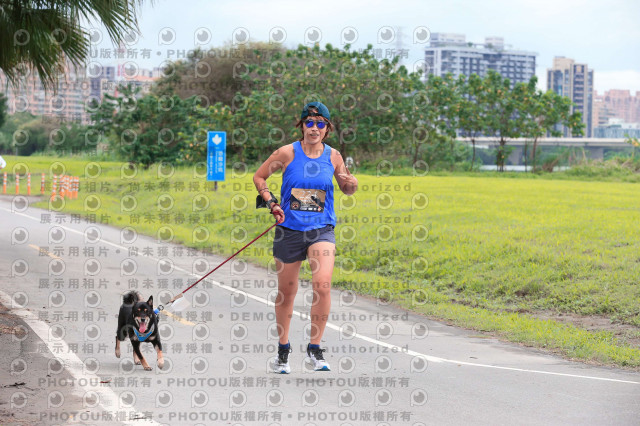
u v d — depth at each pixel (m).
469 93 103.44
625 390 11.77
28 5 18.25
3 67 19.25
